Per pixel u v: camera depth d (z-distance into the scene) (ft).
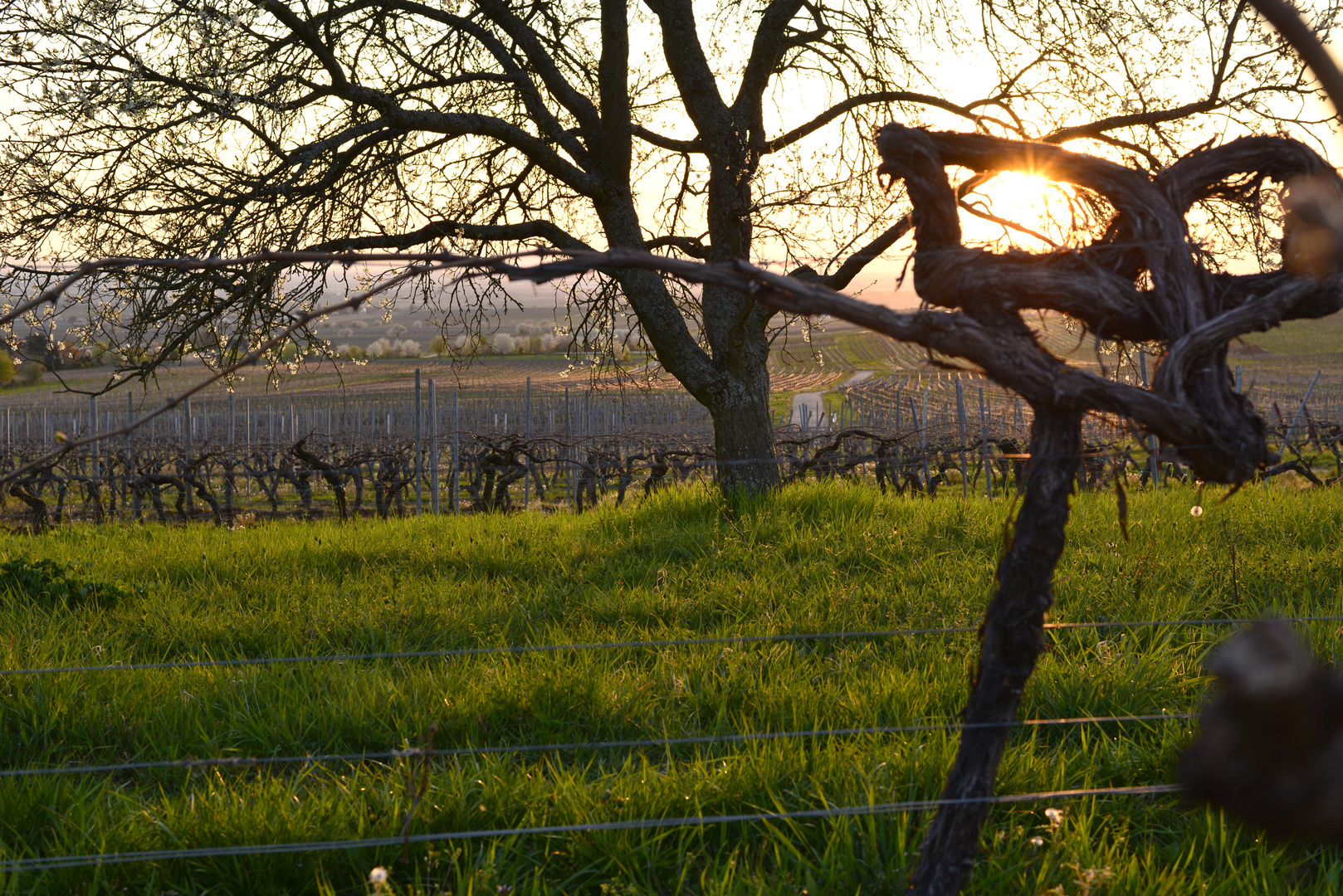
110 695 13.91
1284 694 2.97
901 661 14.78
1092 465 37.11
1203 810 9.73
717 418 28.78
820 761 10.88
